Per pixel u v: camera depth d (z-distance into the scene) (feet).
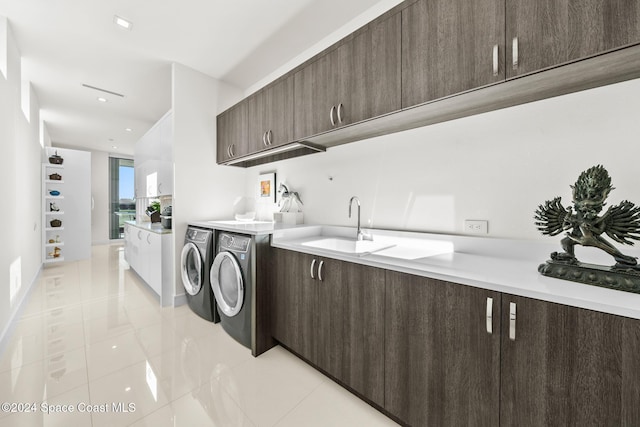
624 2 2.86
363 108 5.28
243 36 7.59
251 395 4.88
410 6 4.57
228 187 10.61
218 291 7.45
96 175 22.94
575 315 2.61
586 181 3.24
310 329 5.50
